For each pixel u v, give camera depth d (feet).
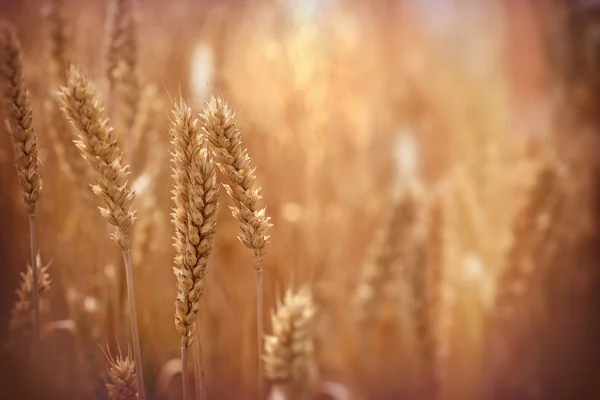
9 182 1.68
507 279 2.08
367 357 2.19
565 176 2.21
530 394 2.31
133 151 1.68
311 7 2.09
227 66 1.98
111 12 1.63
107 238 1.65
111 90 1.60
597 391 2.37
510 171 2.36
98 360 1.62
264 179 2.00
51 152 1.70
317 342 2.05
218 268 1.87
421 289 1.95
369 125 2.51
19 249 1.69
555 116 2.47
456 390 2.29
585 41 2.43
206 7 2.18
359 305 2.08
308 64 2.06
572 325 2.37
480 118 2.42
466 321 2.30
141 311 1.70
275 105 2.07
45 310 1.65
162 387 1.75
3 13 1.75
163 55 1.97
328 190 2.31
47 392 1.57
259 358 1.40
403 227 2.02
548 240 2.06
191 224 1.29
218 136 1.30
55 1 1.61
